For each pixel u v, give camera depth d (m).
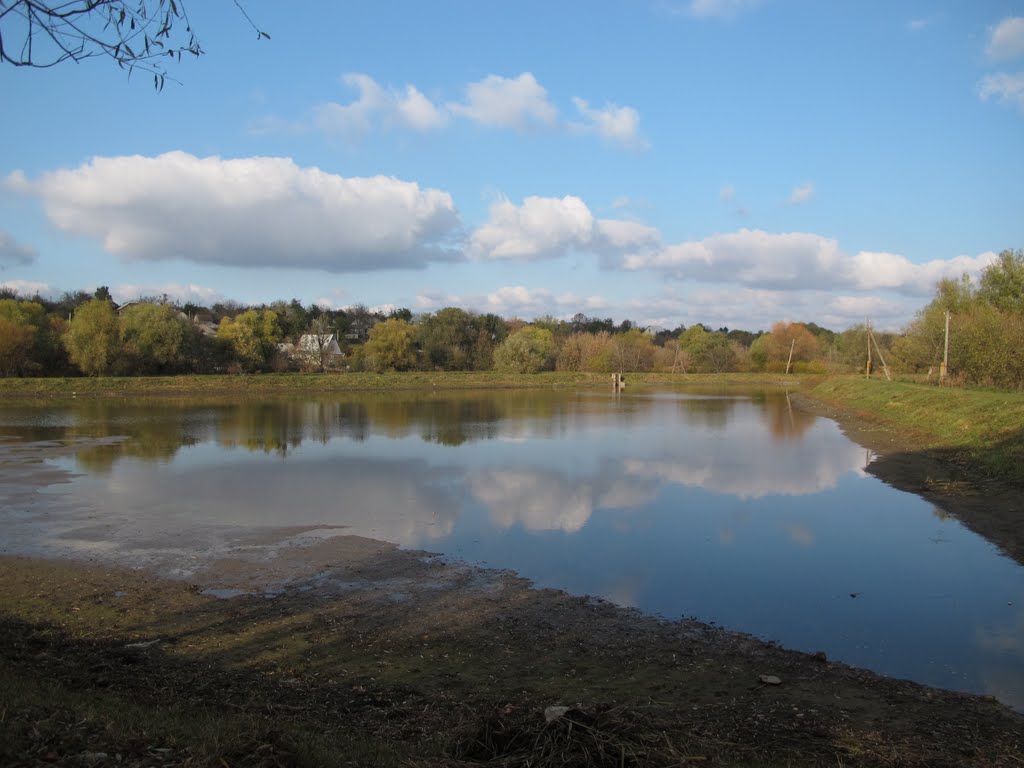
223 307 126.56
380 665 8.14
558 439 29.00
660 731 5.87
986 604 10.27
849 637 9.10
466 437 29.50
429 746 5.70
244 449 25.58
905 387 39.59
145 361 61.94
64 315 85.88
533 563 12.22
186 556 12.50
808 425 35.06
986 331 39.91
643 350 90.62
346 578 11.40
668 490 18.44
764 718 6.80
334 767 5.00
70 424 33.84
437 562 12.23
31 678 6.65
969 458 21.36
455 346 80.38
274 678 7.70
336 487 18.61
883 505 16.72
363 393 59.97
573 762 4.98
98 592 10.69
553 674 7.91
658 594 10.71
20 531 14.02
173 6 5.77
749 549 13.09
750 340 138.38
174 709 6.13
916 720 6.83
